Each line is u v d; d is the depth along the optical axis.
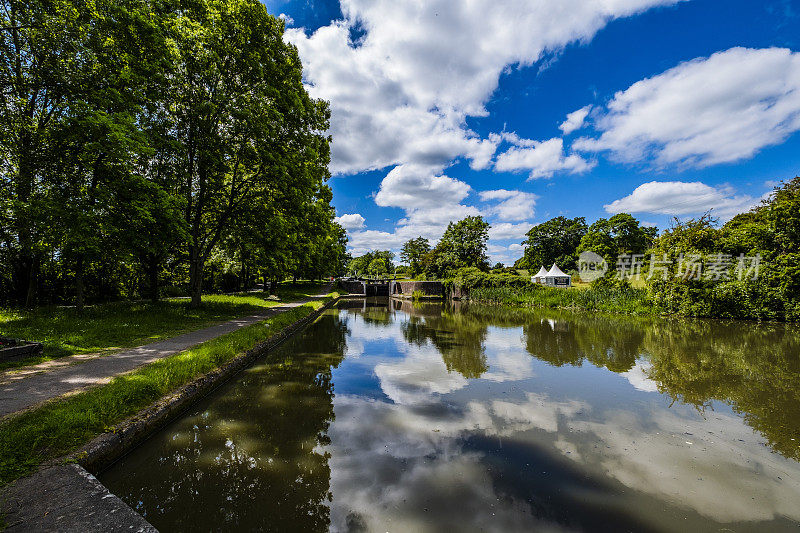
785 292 16.86
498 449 5.10
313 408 6.64
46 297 16.08
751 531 3.38
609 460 4.79
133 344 8.59
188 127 13.61
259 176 15.57
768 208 17.97
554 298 29.33
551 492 4.04
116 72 11.31
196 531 3.41
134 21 11.26
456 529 3.38
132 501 3.91
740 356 10.92
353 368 9.84
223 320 13.41
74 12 10.42
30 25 9.56
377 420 6.14
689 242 20.19
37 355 7.00
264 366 9.39
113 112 10.86
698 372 9.27
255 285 44.72
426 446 5.19
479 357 11.35
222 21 13.59
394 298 53.19
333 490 4.05
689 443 5.30
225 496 3.96
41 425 3.80
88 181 10.75
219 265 29.28
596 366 10.05
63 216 9.44
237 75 14.68
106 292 19.62
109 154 10.05
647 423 6.08
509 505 3.78
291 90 15.35
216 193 15.84
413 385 8.26
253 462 4.68
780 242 17.22
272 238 15.87
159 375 5.80
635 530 3.38
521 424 6.02
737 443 5.30
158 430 5.01
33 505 2.82
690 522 3.51
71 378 5.64
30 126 10.52
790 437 5.50
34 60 10.22
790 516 3.62
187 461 4.70
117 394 4.86
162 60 11.77
